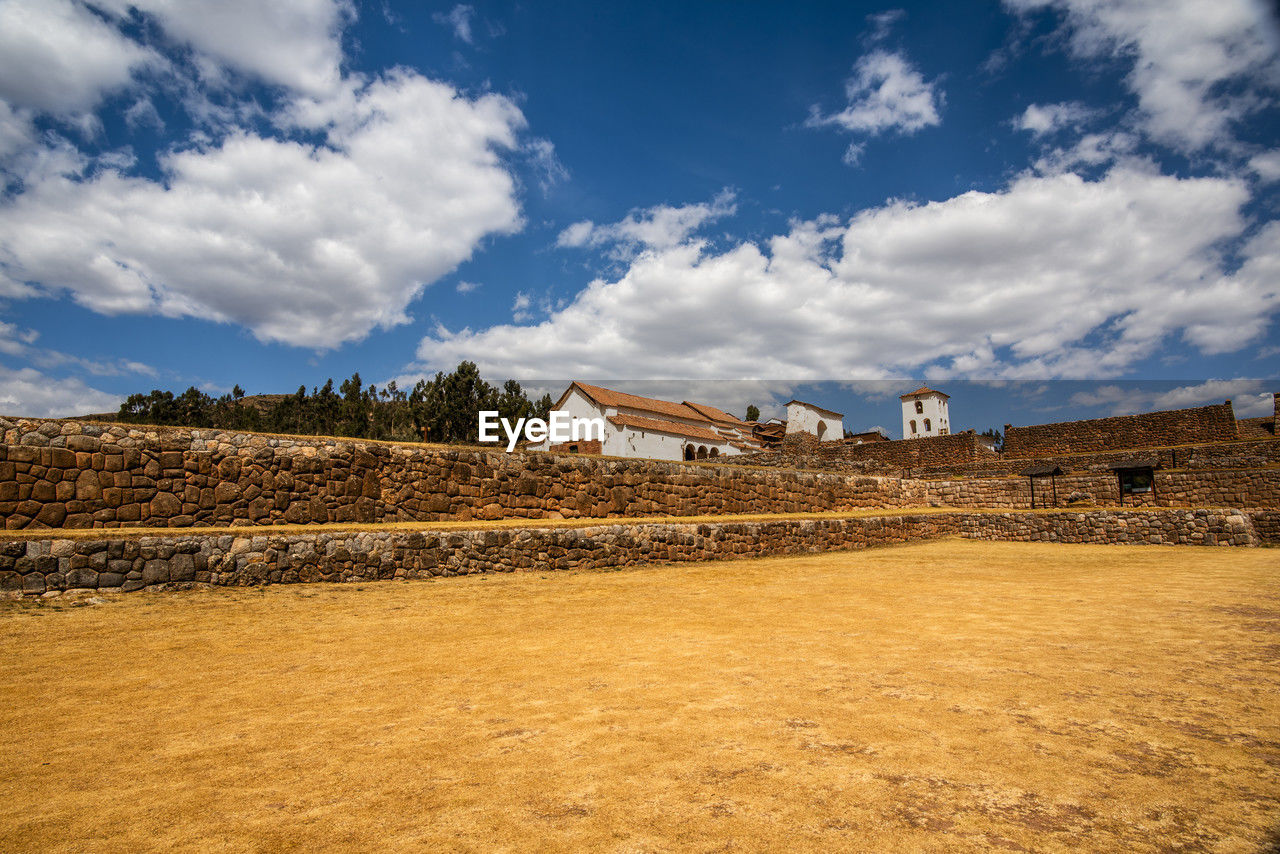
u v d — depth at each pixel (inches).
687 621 335.3
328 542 466.3
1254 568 527.8
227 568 427.2
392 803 132.3
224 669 242.8
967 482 1211.9
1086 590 429.1
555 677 227.0
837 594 430.6
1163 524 806.5
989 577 520.7
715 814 123.8
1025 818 119.7
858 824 118.5
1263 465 1171.3
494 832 118.9
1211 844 109.0
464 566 524.1
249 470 535.5
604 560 603.5
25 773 151.0
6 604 349.1
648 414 2097.7
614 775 143.3
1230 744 154.9
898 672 223.6
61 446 464.1
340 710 194.2
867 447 1957.4
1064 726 168.4
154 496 494.0
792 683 212.5
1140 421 1534.2
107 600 370.3
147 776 148.5
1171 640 268.5
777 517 854.5
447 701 201.5
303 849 114.5
